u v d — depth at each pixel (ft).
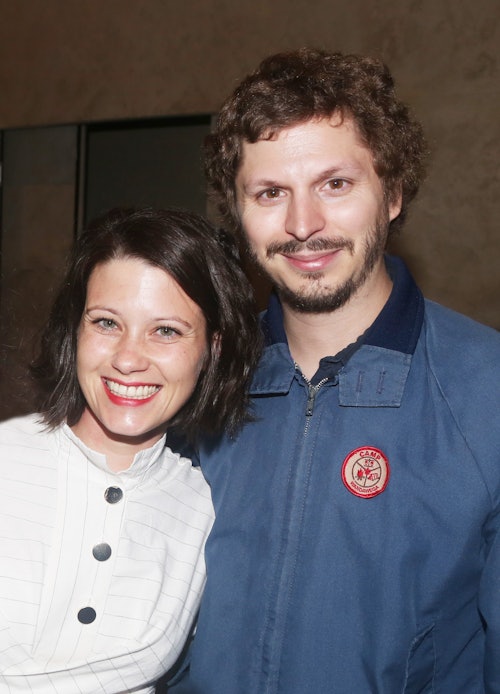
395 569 4.75
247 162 4.88
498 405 4.73
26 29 19.66
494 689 4.79
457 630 4.88
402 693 4.73
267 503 5.12
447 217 15.49
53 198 19.76
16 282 19.97
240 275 5.28
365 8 15.89
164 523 5.13
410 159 5.43
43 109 19.57
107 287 4.77
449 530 4.70
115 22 18.51
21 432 5.10
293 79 4.84
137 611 4.78
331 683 4.75
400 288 5.09
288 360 5.23
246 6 16.94
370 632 4.76
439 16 15.39
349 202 4.77
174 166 18.28
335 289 4.83
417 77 15.60
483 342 4.99
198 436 5.55
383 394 4.92
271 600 4.95
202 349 5.04
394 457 4.86
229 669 5.03
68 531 4.81
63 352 5.12
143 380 4.81
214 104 17.42
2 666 4.46
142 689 4.80
